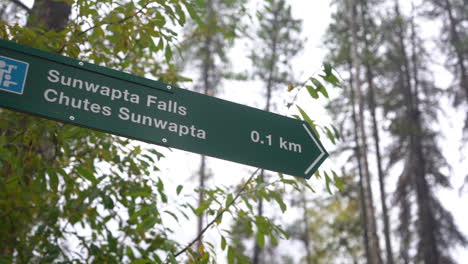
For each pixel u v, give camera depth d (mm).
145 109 2469
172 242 2736
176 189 2941
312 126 2957
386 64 19938
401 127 19594
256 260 19562
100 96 2389
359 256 22719
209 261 2877
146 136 2416
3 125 2926
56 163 3309
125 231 3607
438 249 18734
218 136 2590
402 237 19094
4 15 3680
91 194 3268
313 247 24875
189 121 2551
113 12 3164
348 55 18906
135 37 3295
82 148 3641
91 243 3389
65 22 4121
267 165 2658
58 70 2344
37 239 3217
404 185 19750
